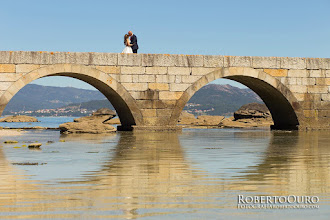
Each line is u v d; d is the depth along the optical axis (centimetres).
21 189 833
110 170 1052
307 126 2895
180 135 2412
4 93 2406
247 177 955
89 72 2519
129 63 2584
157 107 2628
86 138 2130
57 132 2856
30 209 694
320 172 1022
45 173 1009
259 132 2806
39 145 1644
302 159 1262
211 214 670
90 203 729
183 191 816
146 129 2611
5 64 2414
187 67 2669
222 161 1216
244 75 2762
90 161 1214
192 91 2670
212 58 2705
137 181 910
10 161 1216
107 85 2552
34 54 2452
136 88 2597
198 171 1035
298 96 2869
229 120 4047
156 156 1334
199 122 4356
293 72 2853
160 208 700
